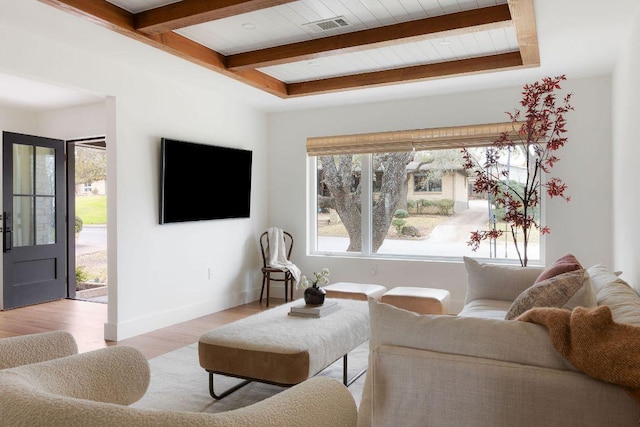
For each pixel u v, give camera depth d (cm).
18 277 570
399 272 555
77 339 433
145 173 454
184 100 496
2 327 478
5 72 342
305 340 274
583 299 204
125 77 430
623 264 389
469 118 520
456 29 333
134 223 443
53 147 604
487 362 151
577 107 474
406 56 428
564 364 145
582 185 475
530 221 426
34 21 329
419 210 560
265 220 630
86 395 117
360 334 329
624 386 133
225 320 504
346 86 493
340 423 107
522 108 495
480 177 455
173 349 402
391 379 162
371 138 566
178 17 314
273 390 311
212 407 283
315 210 618
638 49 305
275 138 629
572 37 359
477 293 374
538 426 143
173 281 488
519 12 300
